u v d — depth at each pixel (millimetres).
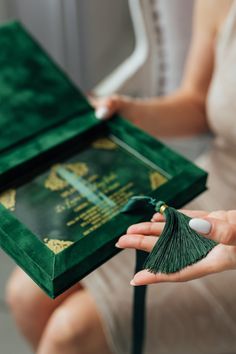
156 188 415
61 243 376
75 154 460
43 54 515
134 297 453
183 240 363
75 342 519
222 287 530
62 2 918
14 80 488
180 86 721
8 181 430
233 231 344
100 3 1048
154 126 618
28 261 362
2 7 885
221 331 536
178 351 546
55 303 576
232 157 623
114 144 471
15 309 600
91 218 398
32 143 447
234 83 575
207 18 620
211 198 605
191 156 853
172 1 647
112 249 379
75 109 484
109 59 1182
